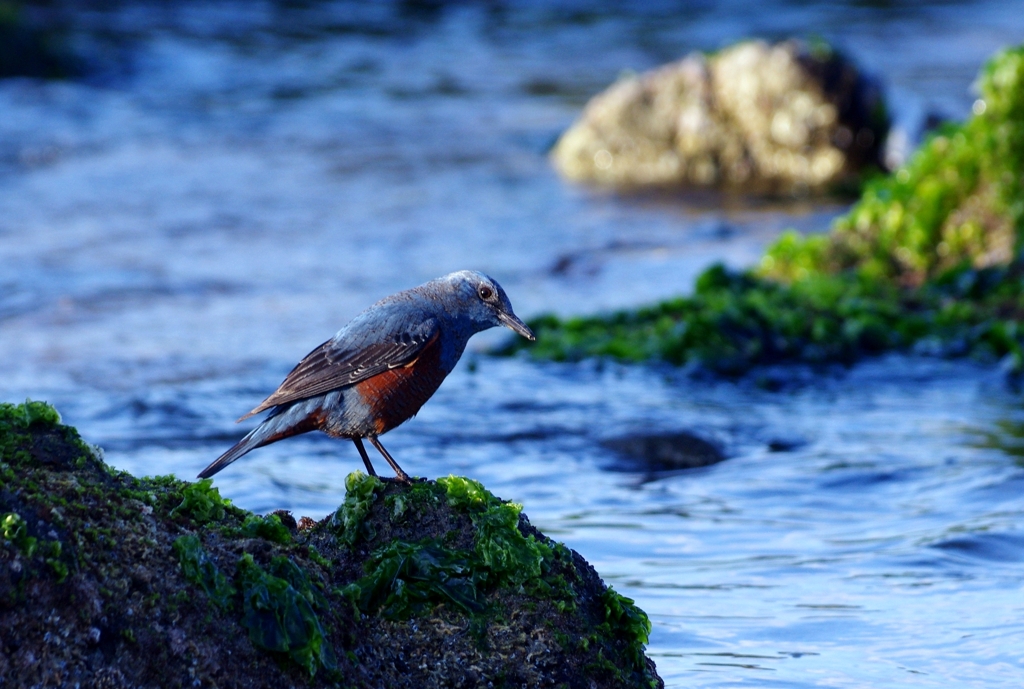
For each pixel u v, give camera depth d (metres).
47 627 5.03
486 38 43.91
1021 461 11.70
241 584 5.61
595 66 39.84
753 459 12.14
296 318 18.25
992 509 10.34
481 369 15.62
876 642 7.71
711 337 15.90
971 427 13.12
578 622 6.32
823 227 24.11
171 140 30.41
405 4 48.81
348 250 22.28
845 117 28.12
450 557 6.38
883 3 51.62
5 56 35.25
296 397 7.39
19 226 23.05
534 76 38.53
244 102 34.62
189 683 5.24
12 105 32.41
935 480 11.22
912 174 18.94
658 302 17.23
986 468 11.44
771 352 15.88
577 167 29.12
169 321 17.97
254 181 27.09
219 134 31.20
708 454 12.19
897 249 18.30
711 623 8.04
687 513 10.53
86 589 5.19
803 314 16.52
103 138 30.25
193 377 15.43
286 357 16.34
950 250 18.06
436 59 40.69
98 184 26.30
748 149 28.47
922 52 41.50
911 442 12.57
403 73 38.69
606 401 14.23
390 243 22.83
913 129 28.09
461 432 12.99
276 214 24.59
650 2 50.81
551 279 20.88
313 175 27.80
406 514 6.57
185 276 20.38
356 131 32.00
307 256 21.83
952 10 50.50
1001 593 8.47
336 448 12.59
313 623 5.61
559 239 23.45
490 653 6.15
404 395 7.47
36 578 5.07
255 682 5.40
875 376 15.33
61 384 14.99
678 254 22.14
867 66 28.88
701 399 14.41
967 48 42.34
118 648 5.16
